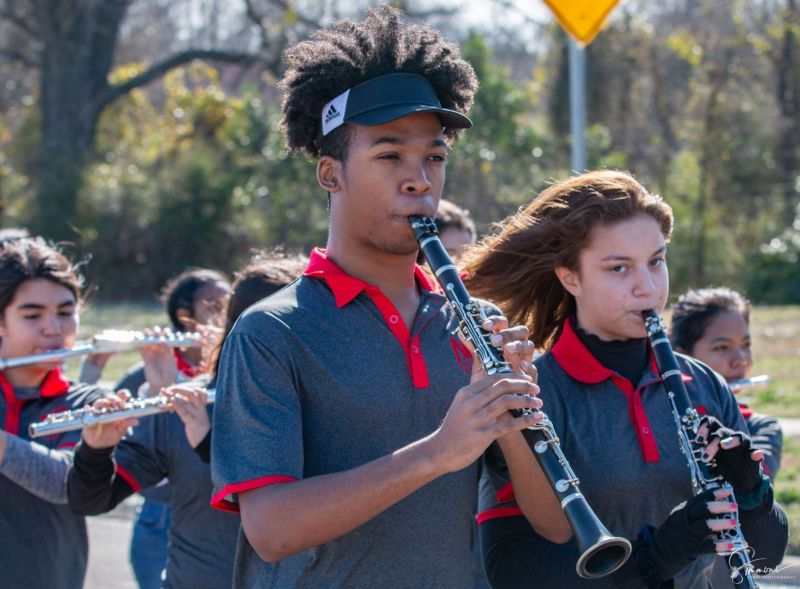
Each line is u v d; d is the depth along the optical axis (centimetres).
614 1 1156
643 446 397
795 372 1658
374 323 356
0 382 537
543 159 3334
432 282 388
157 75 4097
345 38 370
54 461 503
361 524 335
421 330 364
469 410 316
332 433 346
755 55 4000
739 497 375
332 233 374
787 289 3275
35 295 546
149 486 525
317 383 346
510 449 372
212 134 4344
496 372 328
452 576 360
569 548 388
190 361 694
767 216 3762
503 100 3253
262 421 337
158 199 3738
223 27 5250
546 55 3734
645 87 3975
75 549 527
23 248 557
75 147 4041
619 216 408
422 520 355
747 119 3788
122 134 4466
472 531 375
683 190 3591
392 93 358
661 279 414
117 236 3738
